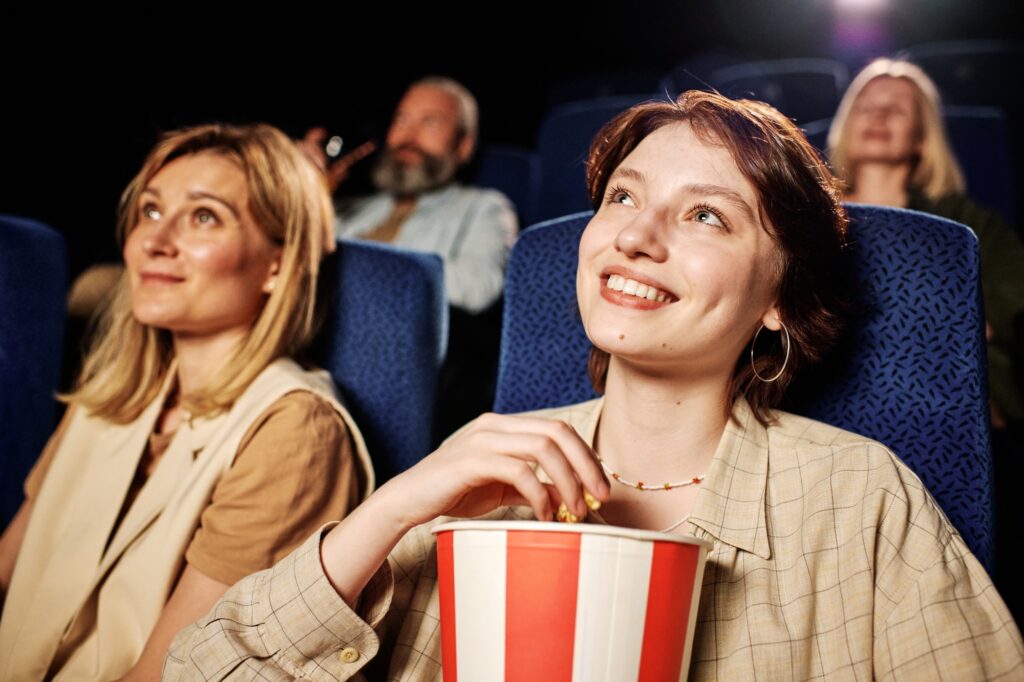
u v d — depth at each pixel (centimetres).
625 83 346
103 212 317
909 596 84
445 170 262
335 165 271
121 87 335
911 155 220
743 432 97
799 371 107
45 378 163
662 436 96
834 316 100
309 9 385
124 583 119
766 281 95
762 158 92
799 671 85
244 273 135
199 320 134
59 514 134
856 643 85
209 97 359
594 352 112
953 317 103
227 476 120
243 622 91
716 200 92
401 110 266
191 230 134
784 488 94
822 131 249
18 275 160
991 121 247
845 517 90
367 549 88
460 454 84
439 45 429
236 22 363
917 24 424
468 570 72
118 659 116
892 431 104
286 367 131
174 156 140
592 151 107
